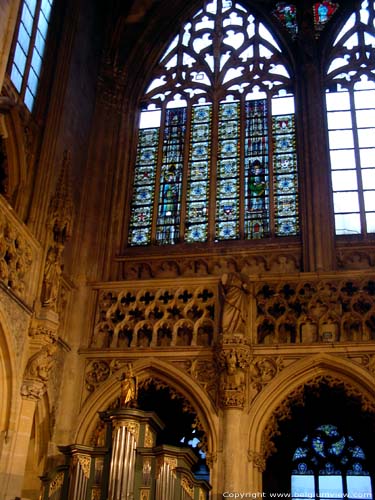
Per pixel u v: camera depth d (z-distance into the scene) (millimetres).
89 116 27438
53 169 23109
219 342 20781
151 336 22906
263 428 20172
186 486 17703
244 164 27031
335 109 27703
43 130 23156
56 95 24125
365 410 20234
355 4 29781
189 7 31547
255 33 30375
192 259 25172
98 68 28891
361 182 25828
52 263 21172
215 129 28062
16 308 19109
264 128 27750
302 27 28766
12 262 19344
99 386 21734
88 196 25750
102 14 30156
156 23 31094
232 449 19516
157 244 26078
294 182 26156
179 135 28484
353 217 25141
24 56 22828
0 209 18875
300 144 26266
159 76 30359
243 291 21797
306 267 23656
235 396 20188
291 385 20688
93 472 17844
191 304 22547
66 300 22875
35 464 20250
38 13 24141
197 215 26406
